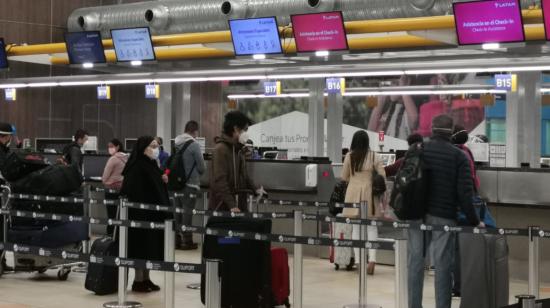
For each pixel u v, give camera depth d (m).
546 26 10.34
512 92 14.20
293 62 15.28
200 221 12.06
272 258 7.41
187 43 13.87
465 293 6.55
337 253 10.12
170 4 15.12
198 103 22.14
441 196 6.59
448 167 6.57
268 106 38.25
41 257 8.93
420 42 12.42
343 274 9.82
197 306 7.64
